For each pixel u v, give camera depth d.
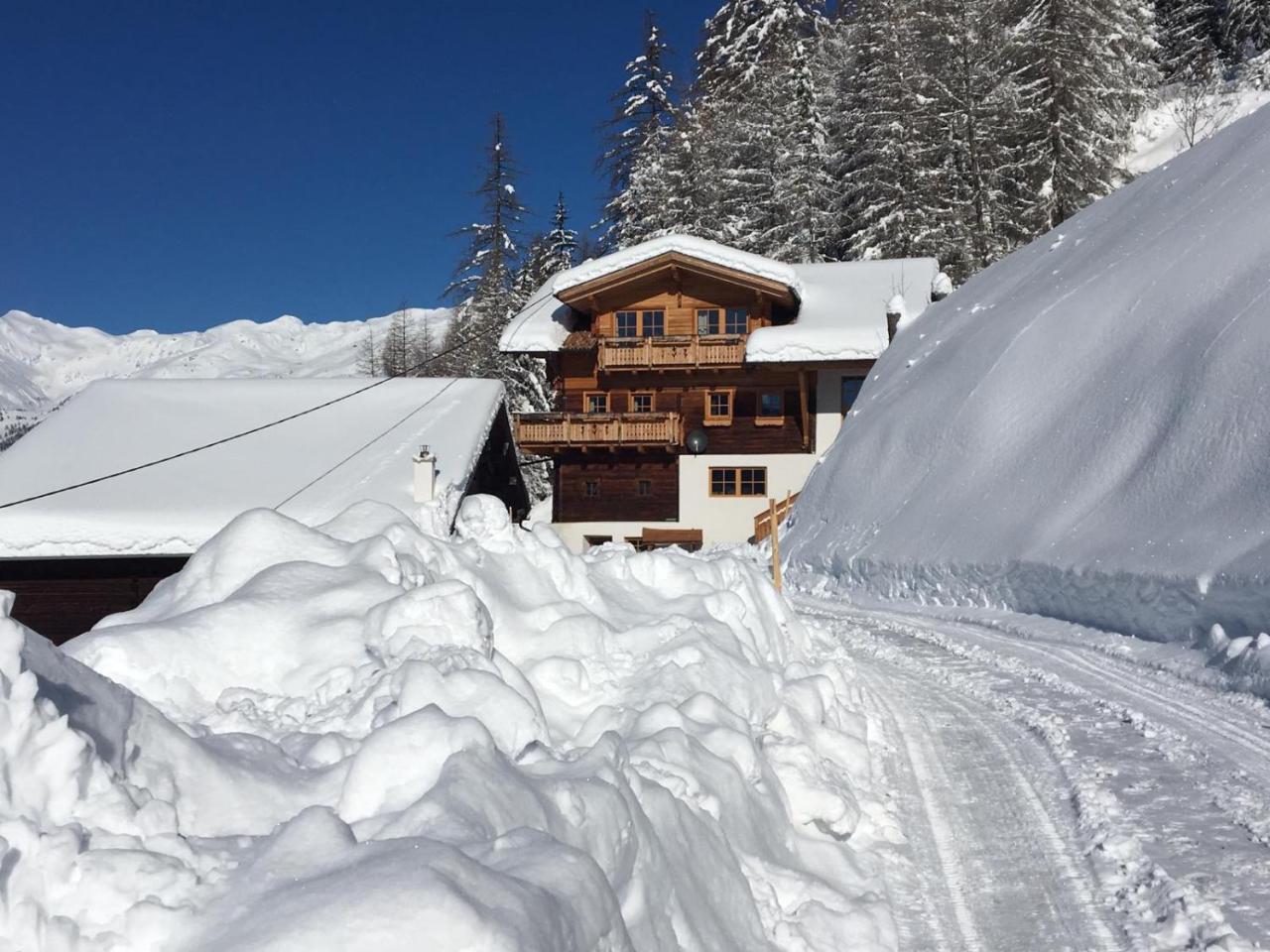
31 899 2.86
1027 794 7.29
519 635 7.21
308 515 21.48
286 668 5.92
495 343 54.88
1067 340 20.83
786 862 5.54
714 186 52.12
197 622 6.00
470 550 7.82
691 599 8.98
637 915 3.77
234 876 3.15
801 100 50.72
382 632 5.98
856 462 25.23
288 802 4.04
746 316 36.12
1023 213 44.84
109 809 3.30
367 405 26.08
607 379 36.66
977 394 22.17
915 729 9.29
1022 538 16.97
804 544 25.31
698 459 35.88
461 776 3.62
